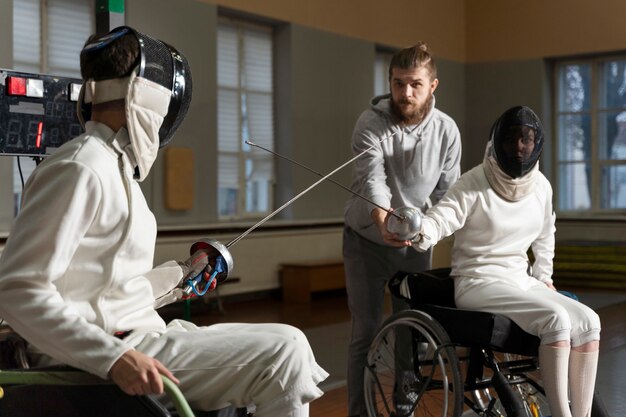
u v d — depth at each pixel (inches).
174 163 272.1
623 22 364.8
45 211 53.9
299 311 264.1
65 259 54.4
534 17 387.5
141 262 60.2
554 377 90.6
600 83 383.9
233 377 59.1
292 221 304.2
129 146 59.3
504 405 91.6
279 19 311.0
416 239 98.0
